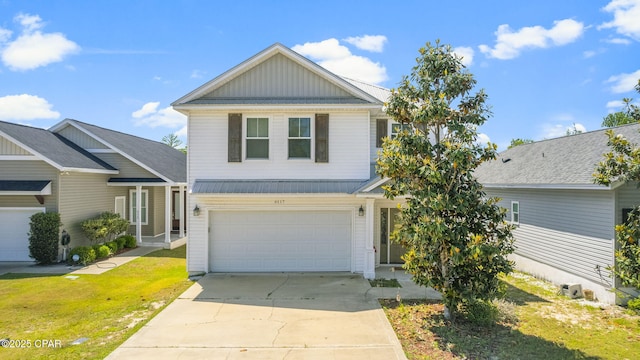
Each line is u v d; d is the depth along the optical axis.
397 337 7.86
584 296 10.77
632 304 8.77
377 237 14.74
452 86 8.34
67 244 15.87
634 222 8.44
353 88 13.38
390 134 14.37
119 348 7.30
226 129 13.31
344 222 13.71
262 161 13.30
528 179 13.73
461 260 7.45
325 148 13.31
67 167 15.68
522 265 14.58
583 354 7.05
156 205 22.61
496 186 15.56
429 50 8.71
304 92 13.62
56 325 8.64
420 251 8.28
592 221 10.81
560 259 12.22
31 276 13.38
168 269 14.48
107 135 21.27
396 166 8.20
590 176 10.66
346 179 13.38
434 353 7.07
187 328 8.37
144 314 9.39
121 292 11.36
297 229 13.69
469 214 8.20
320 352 7.15
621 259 8.41
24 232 15.59
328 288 11.62
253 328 8.37
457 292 8.09
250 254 13.68
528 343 7.53
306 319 8.94
